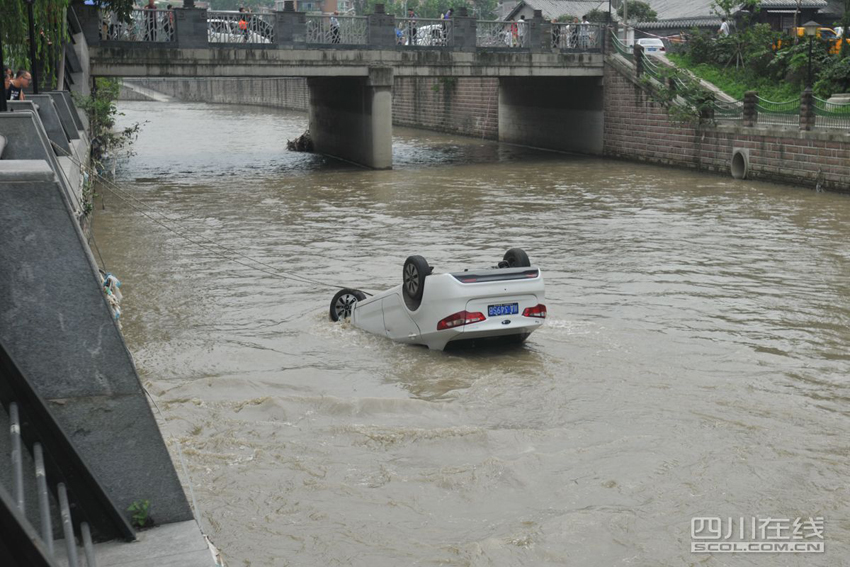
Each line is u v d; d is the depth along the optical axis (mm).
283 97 81562
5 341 3629
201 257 17875
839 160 28000
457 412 9070
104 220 22531
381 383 10062
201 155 41750
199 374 10547
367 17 35438
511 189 29641
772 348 11391
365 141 36656
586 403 9203
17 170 3576
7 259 3582
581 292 14711
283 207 25328
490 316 10883
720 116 34125
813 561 5973
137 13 32031
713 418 8703
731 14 47094
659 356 10984
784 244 19250
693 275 16062
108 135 36906
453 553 6102
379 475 7398
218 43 32750
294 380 10172
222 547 6211
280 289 15062
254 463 7625
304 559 6066
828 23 49750
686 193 28453
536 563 5992
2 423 3375
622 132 39781
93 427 3758
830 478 7293
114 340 3740
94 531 3609
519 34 39125
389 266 17031
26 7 16125
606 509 6727
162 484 3855
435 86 56906
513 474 7301
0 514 2010
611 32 40500
